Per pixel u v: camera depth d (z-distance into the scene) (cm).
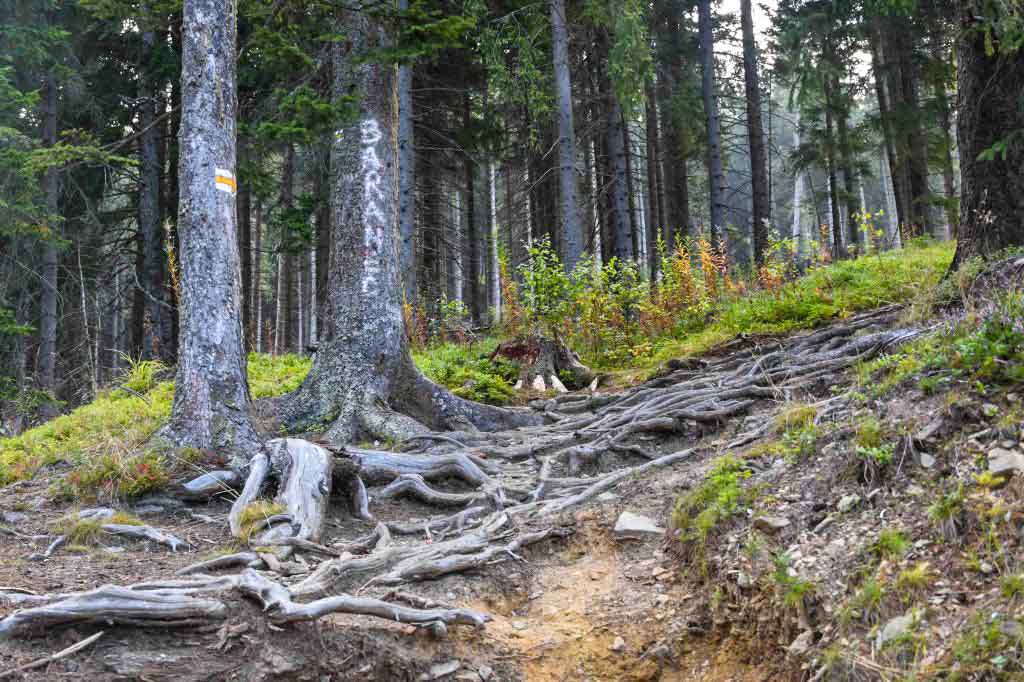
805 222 3428
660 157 2397
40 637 385
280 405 871
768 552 429
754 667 392
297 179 2319
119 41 1920
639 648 427
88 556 520
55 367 1812
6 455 888
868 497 431
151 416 952
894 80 2128
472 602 475
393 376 880
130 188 2075
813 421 557
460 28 831
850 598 372
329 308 908
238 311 744
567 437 755
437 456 716
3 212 1484
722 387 764
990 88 759
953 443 429
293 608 400
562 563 525
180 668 377
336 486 659
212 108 740
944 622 334
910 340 652
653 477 614
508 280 1299
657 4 2156
